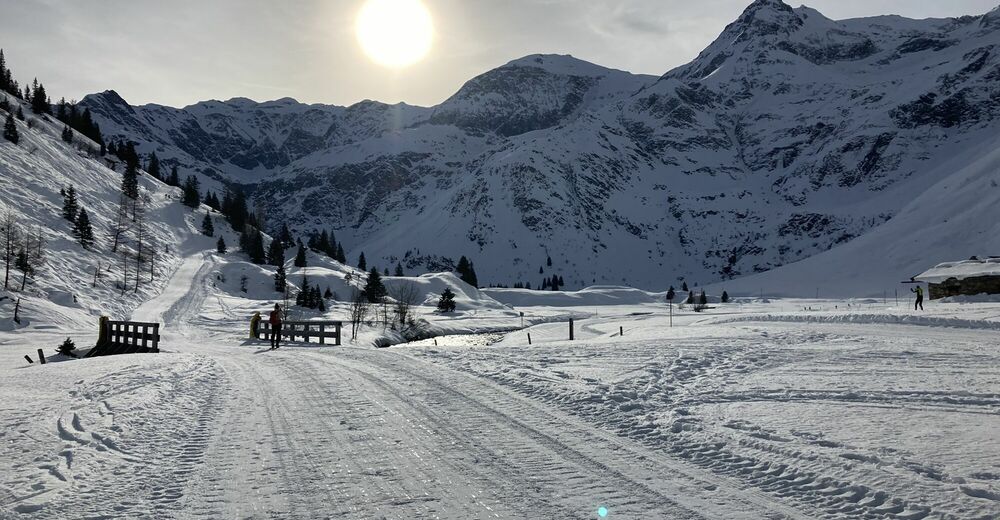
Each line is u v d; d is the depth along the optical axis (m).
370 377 14.24
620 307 134.00
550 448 8.06
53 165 118.81
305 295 83.44
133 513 5.96
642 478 6.81
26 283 63.66
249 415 10.41
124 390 13.06
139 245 96.38
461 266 164.12
